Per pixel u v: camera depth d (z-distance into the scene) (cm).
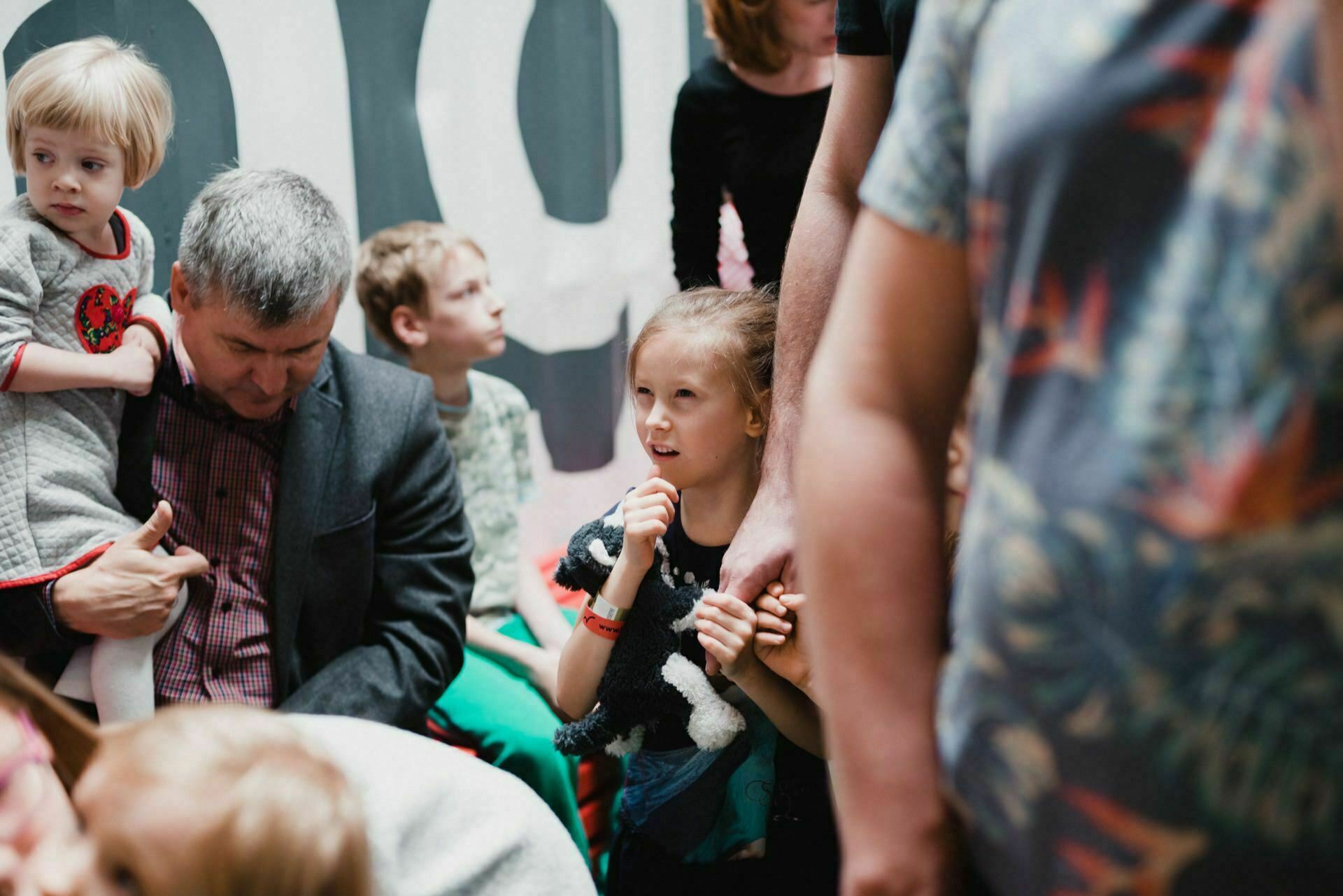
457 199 266
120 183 153
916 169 58
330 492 159
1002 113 50
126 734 64
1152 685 47
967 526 55
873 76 120
